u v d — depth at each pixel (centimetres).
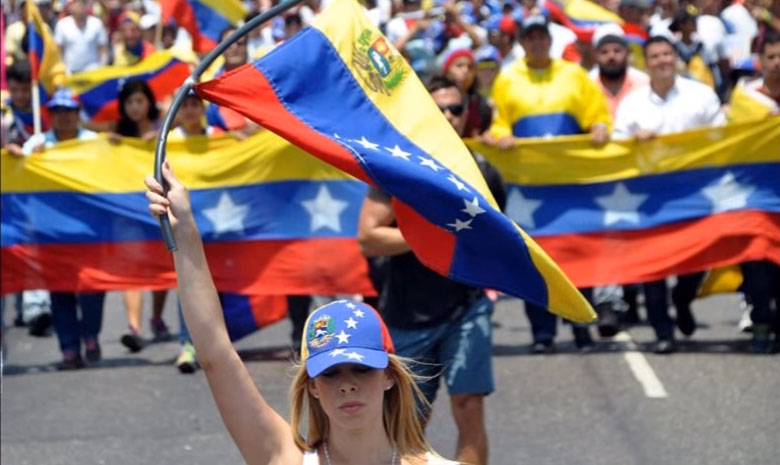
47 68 2116
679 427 1456
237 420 677
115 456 1416
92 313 1858
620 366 1712
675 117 1823
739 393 1571
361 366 656
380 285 1136
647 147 1817
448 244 876
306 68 855
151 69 2402
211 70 2278
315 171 1823
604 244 1823
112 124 2305
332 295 1827
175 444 1452
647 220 1819
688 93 1827
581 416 1509
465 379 1103
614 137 1844
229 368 678
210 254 1841
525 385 1642
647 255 1812
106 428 1523
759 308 1759
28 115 2117
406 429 679
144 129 1923
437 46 2648
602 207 1823
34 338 2056
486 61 2211
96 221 1858
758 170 1797
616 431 1452
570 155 1828
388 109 867
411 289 1105
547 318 1786
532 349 1806
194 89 828
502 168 1841
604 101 1858
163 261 1858
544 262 845
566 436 1440
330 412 661
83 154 1862
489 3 3194
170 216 685
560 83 1848
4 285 1861
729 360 1728
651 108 1828
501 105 1866
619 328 1836
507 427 1479
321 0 3166
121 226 1858
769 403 1524
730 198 1798
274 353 1859
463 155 861
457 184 834
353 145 832
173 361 1847
